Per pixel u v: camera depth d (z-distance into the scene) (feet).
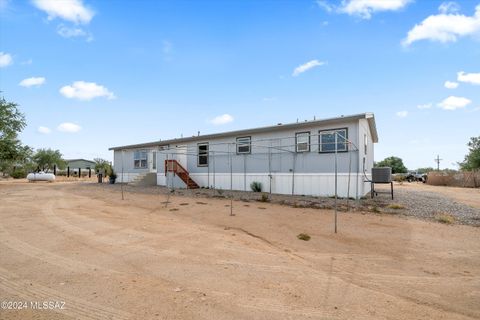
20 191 56.54
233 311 10.68
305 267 15.81
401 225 26.23
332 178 45.73
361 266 16.11
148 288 12.64
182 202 39.88
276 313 10.59
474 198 50.57
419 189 72.64
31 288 12.54
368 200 42.11
